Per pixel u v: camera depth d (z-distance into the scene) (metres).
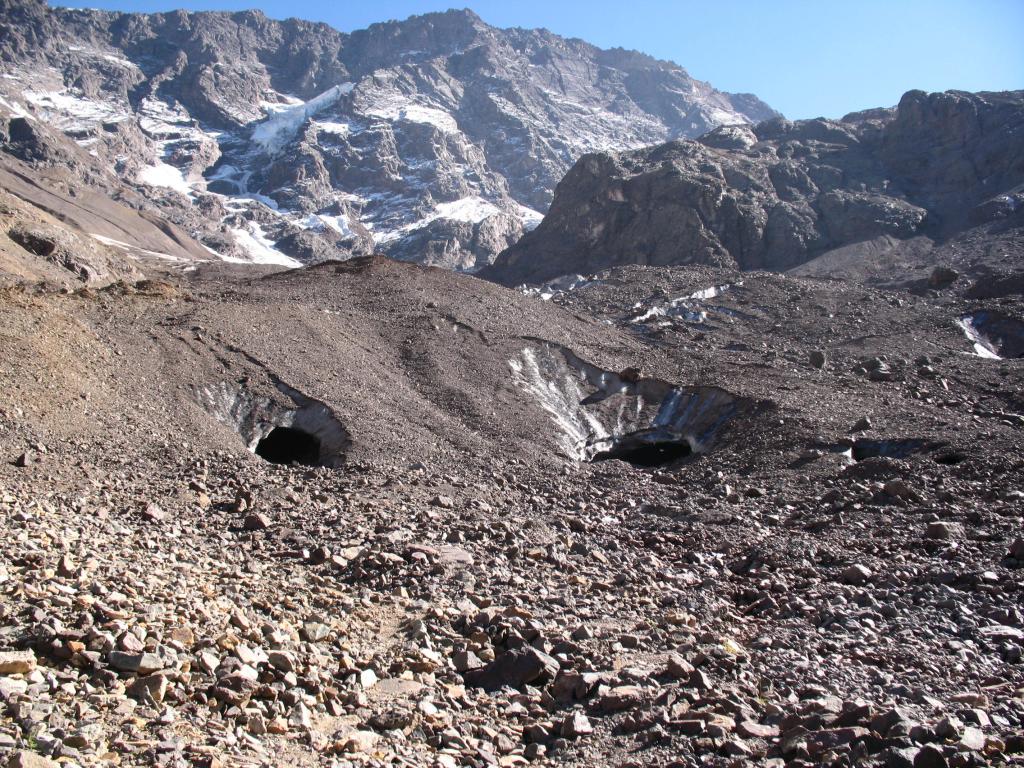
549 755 8.23
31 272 50.75
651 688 9.56
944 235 121.44
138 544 13.20
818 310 72.38
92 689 7.46
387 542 15.55
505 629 11.17
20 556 10.12
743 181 136.25
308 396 30.83
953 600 13.38
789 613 13.40
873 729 8.07
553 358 40.38
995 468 23.48
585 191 141.38
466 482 24.25
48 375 24.53
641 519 22.09
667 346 55.00
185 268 120.00
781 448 30.00
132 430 23.97
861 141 150.12
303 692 8.47
